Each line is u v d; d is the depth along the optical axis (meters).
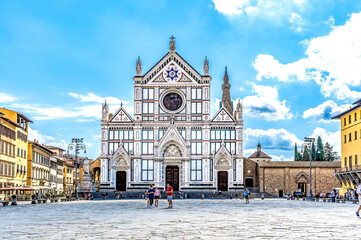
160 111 120.44
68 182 171.50
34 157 120.12
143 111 120.62
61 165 160.62
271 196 122.94
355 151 96.06
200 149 119.31
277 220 33.44
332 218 35.56
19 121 108.81
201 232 24.86
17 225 29.59
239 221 32.53
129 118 120.25
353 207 57.34
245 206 60.72
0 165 91.62
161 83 120.75
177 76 120.81
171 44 121.50
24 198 95.88
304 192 127.19
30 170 116.75
